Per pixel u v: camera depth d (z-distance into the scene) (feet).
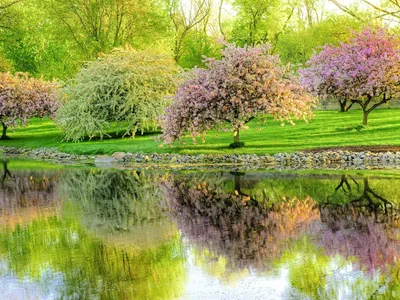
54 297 24.02
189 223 37.29
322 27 156.66
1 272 27.86
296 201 43.37
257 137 86.94
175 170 67.10
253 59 71.82
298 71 97.50
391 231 32.89
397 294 22.91
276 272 26.14
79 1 154.20
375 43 86.28
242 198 45.83
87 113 100.42
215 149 77.66
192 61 166.71
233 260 28.27
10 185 60.23
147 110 99.30
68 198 50.01
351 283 24.31
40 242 33.50
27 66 182.91
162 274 26.48
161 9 174.19
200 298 23.25
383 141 76.43
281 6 180.75
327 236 32.27
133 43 162.91
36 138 117.19
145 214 41.04
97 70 103.81
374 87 86.33
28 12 177.47
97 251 30.94
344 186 48.96
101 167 75.25
